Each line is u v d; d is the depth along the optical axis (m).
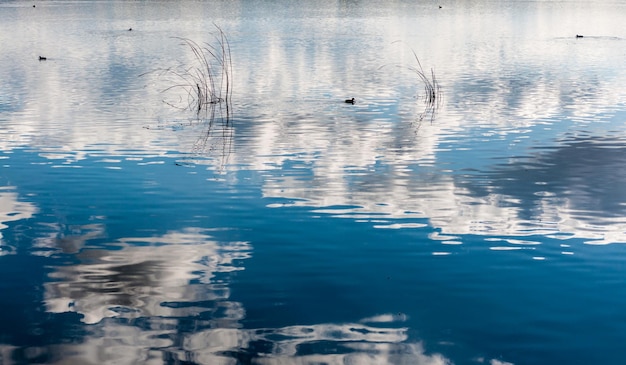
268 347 8.10
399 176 15.62
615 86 29.06
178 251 11.09
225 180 15.23
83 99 26.02
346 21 69.75
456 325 8.67
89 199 13.86
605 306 9.16
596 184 14.90
